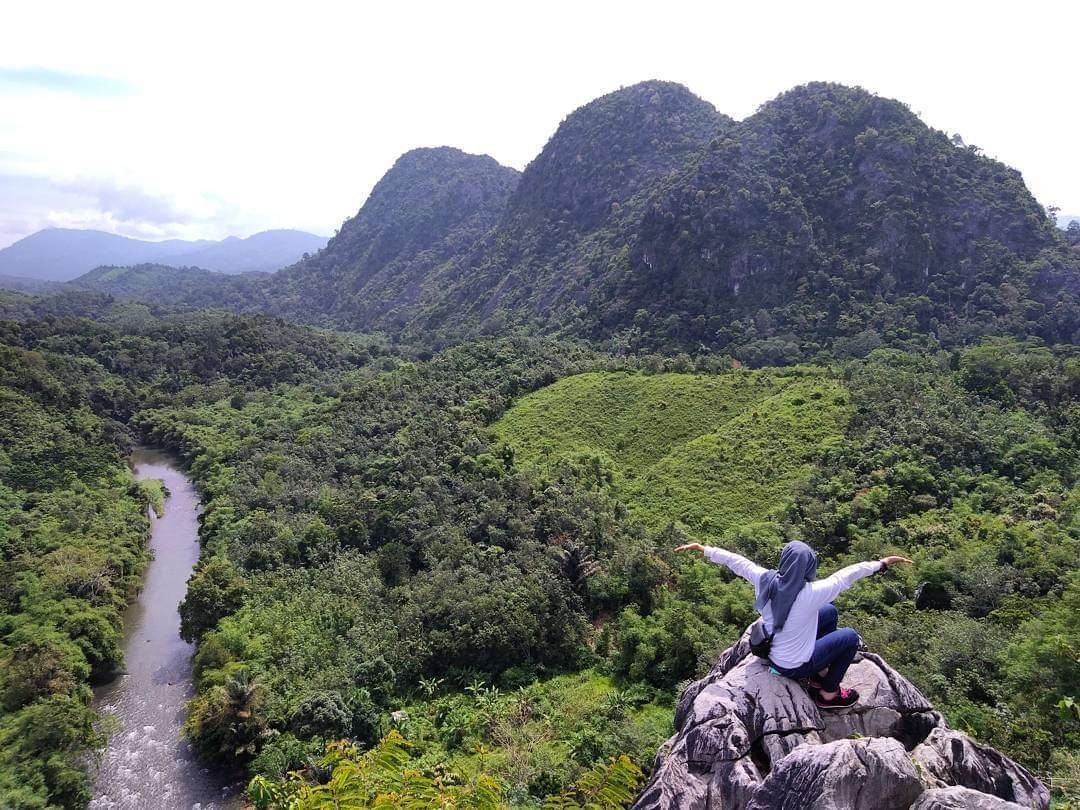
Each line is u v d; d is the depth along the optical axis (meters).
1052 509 47.91
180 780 35.53
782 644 7.91
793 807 6.33
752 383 79.44
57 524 59.69
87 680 43.28
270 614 46.62
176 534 67.38
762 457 64.31
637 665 42.56
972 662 32.09
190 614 47.31
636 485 66.19
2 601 46.09
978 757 7.33
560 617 46.84
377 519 58.00
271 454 76.38
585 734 35.88
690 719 7.88
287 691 39.75
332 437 79.75
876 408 65.75
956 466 56.19
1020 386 71.06
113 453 81.44
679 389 81.19
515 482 61.50
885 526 51.34
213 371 120.19
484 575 49.19
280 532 56.53
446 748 37.66
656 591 48.34
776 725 7.64
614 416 79.94
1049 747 24.20
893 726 8.00
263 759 34.72
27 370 90.31
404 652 43.50
